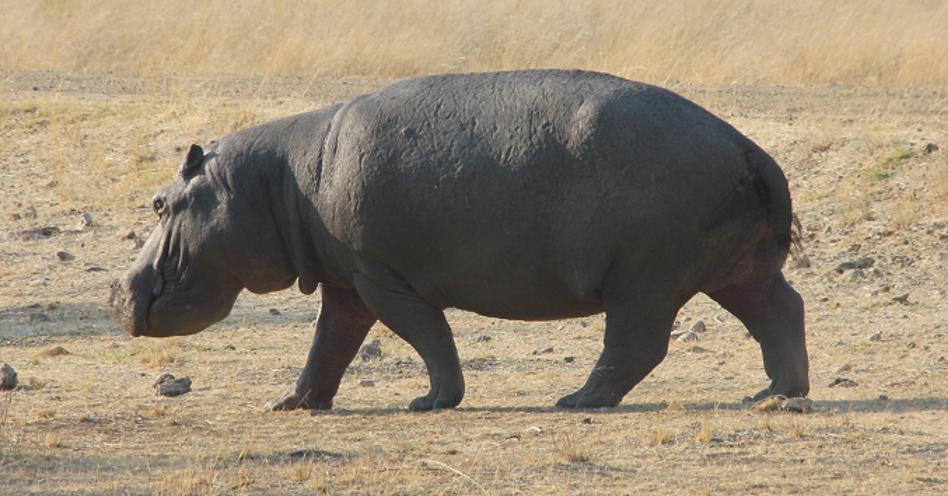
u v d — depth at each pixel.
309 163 37.34
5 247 67.06
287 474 29.88
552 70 36.59
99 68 102.50
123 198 74.19
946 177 63.94
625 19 102.25
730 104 82.50
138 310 38.66
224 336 51.25
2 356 47.75
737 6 106.38
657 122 34.97
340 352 39.28
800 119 76.19
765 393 37.84
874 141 69.25
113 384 42.72
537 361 46.69
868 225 62.53
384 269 36.94
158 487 28.62
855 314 53.12
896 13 104.81
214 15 106.94
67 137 82.25
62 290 59.25
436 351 37.59
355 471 30.02
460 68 98.88
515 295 36.09
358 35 102.44
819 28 100.31
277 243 38.12
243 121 80.94
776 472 29.98
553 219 35.03
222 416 37.44
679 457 31.27
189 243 38.34
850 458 31.12
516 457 31.34
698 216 34.84
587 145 34.78
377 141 36.31
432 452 32.03
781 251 36.31
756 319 37.81
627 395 40.25
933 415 35.72
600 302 36.12
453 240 35.75
